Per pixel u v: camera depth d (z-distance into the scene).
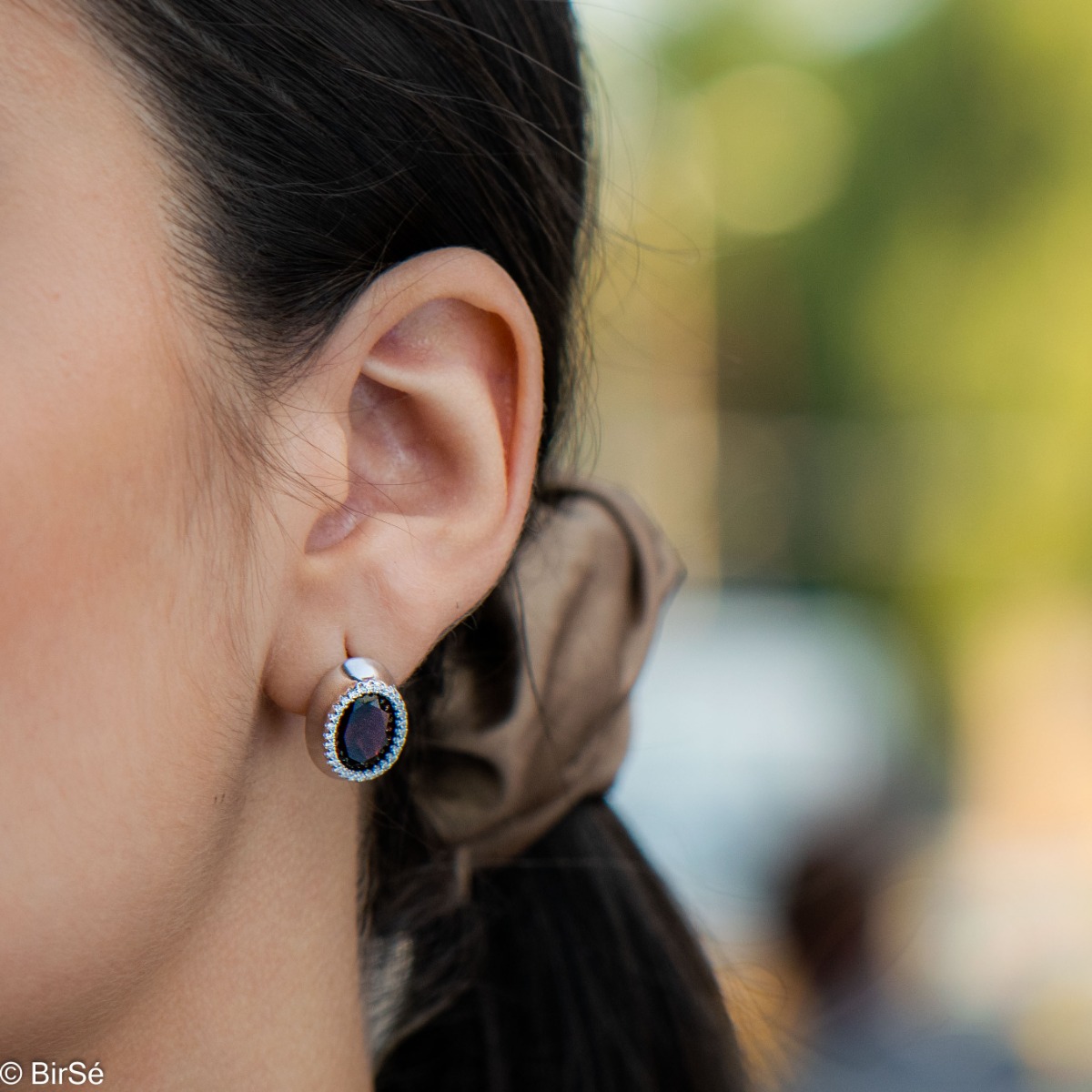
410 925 1.19
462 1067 1.33
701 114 12.37
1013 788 7.17
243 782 0.81
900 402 11.73
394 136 0.84
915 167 11.95
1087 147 11.20
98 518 0.71
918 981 3.01
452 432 0.87
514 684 1.12
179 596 0.75
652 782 3.79
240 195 0.78
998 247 11.47
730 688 6.34
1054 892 4.66
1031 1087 2.92
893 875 2.99
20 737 0.70
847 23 12.73
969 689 8.66
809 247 12.40
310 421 0.82
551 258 1.01
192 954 0.84
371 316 0.83
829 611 10.49
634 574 1.19
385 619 0.85
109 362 0.72
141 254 0.74
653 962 1.34
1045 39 11.33
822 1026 2.81
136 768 0.73
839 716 6.40
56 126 0.72
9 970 0.71
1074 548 10.52
